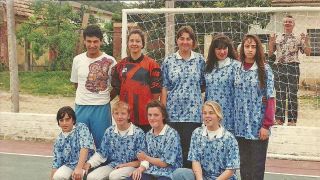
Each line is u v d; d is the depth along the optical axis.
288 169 7.29
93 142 5.38
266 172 7.08
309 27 12.27
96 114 5.45
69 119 5.33
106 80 5.45
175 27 10.13
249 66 5.02
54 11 17.02
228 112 5.15
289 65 8.95
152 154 5.16
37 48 17.14
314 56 12.66
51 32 17.06
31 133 9.15
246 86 5.00
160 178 4.98
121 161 5.34
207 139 4.87
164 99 5.33
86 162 5.30
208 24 10.34
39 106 13.26
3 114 9.28
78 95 5.50
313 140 7.93
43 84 16.52
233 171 4.84
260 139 5.04
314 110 12.23
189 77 5.18
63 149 5.40
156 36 10.12
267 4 14.11
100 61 5.43
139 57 5.32
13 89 9.48
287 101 9.04
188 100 5.20
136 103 5.29
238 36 10.22
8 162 7.41
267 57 9.05
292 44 8.91
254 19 10.32
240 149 5.16
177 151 5.09
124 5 15.67
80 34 16.66
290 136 8.02
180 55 5.24
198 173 4.82
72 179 5.22
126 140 5.26
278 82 8.98
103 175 5.16
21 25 17.67
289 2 14.70
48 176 6.58
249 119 5.03
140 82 5.27
